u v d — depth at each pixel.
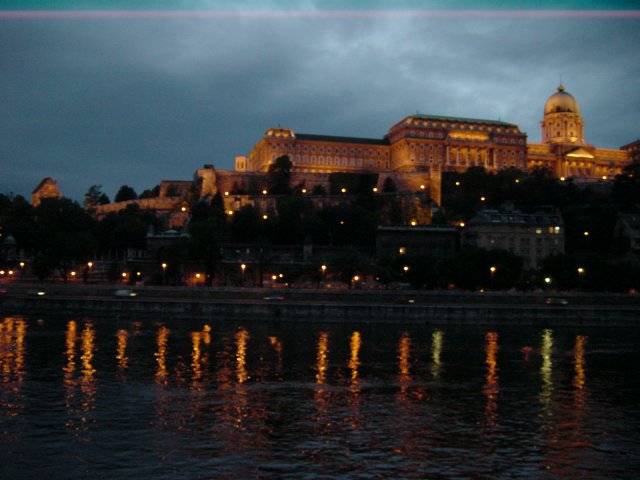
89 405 59.84
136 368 78.88
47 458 44.97
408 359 90.62
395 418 57.53
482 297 151.12
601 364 90.00
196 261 180.50
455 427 55.00
